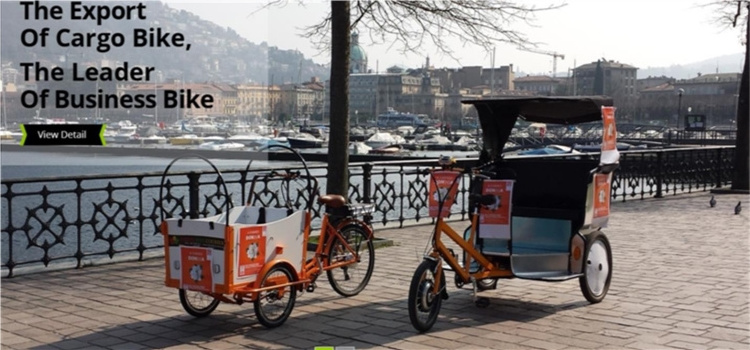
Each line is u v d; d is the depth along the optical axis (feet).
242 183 34.53
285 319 21.80
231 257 20.25
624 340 20.08
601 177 24.64
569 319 22.35
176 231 21.09
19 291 25.91
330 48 38.40
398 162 42.42
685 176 67.00
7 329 21.12
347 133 34.27
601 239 24.77
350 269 25.62
